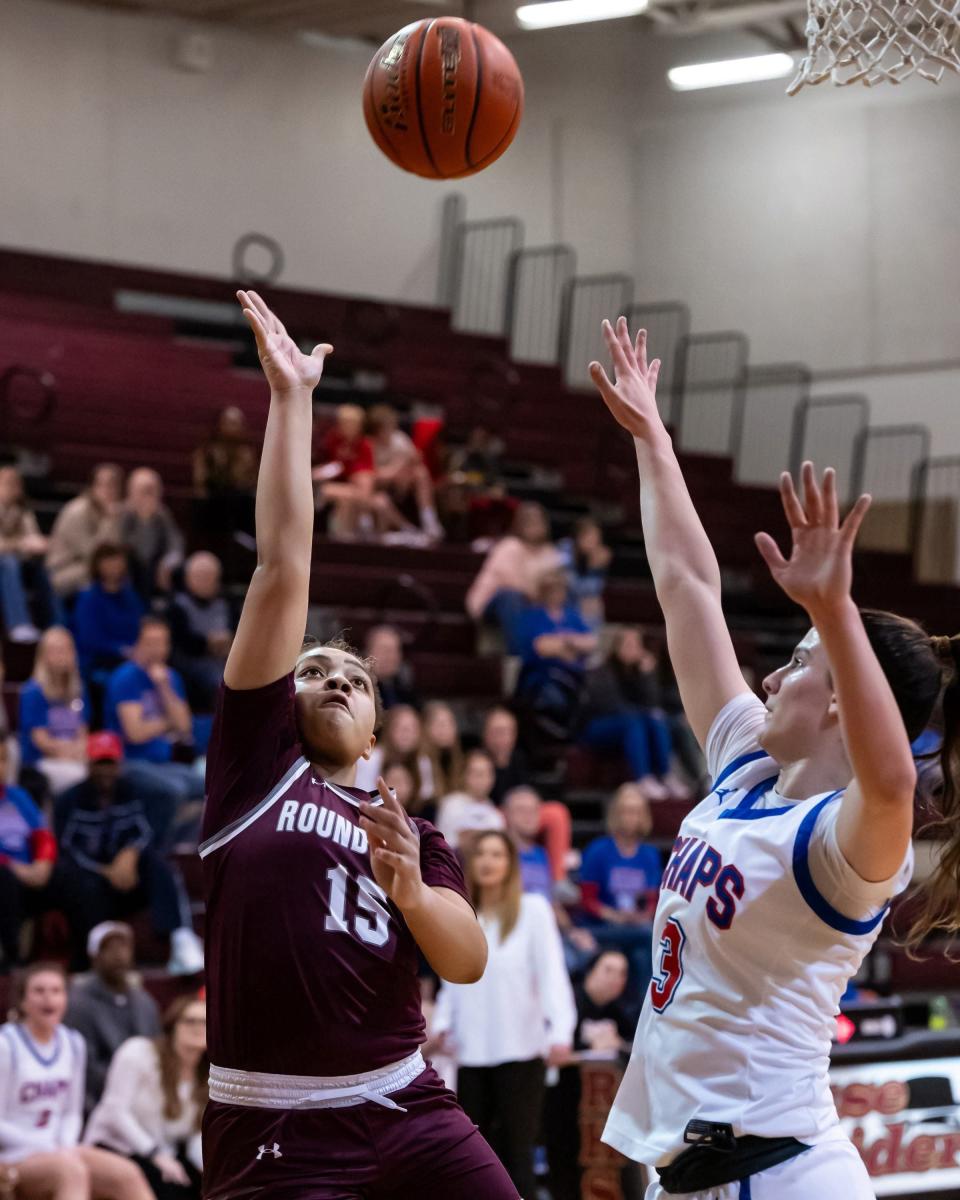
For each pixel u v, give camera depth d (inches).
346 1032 136.0
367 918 137.9
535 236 856.3
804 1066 128.1
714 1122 126.3
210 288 718.5
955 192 770.8
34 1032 303.1
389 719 427.2
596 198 875.4
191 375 640.4
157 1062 304.7
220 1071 138.4
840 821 120.6
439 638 553.3
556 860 443.5
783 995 127.9
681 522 153.5
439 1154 137.9
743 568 730.2
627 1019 360.5
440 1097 141.0
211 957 139.3
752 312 838.5
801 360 819.4
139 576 503.8
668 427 845.2
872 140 797.9
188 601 479.2
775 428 821.9
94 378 619.8
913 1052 284.8
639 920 435.8
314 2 729.6
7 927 367.2
